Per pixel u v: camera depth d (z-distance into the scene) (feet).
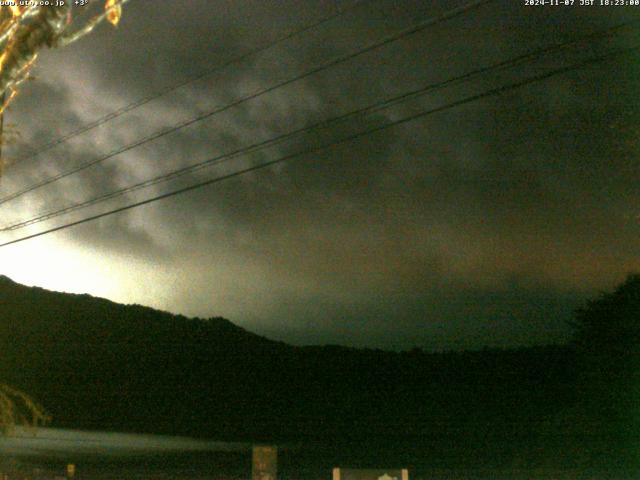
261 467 78.33
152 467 145.38
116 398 184.34
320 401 167.12
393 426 146.92
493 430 129.18
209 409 179.83
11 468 127.95
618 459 100.94
